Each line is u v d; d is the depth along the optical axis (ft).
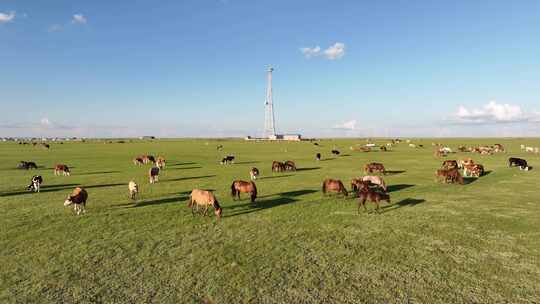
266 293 31.22
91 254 40.96
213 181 102.32
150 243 44.83
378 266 37.09
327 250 42.01
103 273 35.70
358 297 30.45
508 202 68.08
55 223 54.29
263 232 49.44
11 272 35.96
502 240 45.06
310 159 185.26
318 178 107.55
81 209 63.77
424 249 42.09
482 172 112.78
